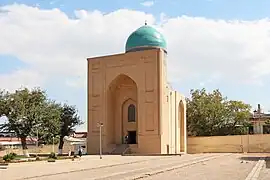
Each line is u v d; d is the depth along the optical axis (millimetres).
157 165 21719
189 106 56844
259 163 23000
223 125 55812
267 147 45000
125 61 42219
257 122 59562
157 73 40250
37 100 43844
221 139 47844
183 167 20172
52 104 45094
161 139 39375
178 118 46781
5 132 41938
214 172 16750
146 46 43094
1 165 23578
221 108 56031
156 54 40562
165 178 14188
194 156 33812
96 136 42938
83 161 27281
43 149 48688
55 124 43594
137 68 41406
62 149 49906
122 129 43938
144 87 40750
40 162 26406
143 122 40312
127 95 43875
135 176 14797
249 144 46094
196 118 55906
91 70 44125
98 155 37562
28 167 21609
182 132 48562
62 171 18422
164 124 40281
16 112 41750
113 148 41844
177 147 45562
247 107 57031
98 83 43594
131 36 44562
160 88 40000
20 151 44438
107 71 43219
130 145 41156
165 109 40781
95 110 43375
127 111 44000
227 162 24359
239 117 55906
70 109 49812
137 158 30688
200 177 14469
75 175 16172
